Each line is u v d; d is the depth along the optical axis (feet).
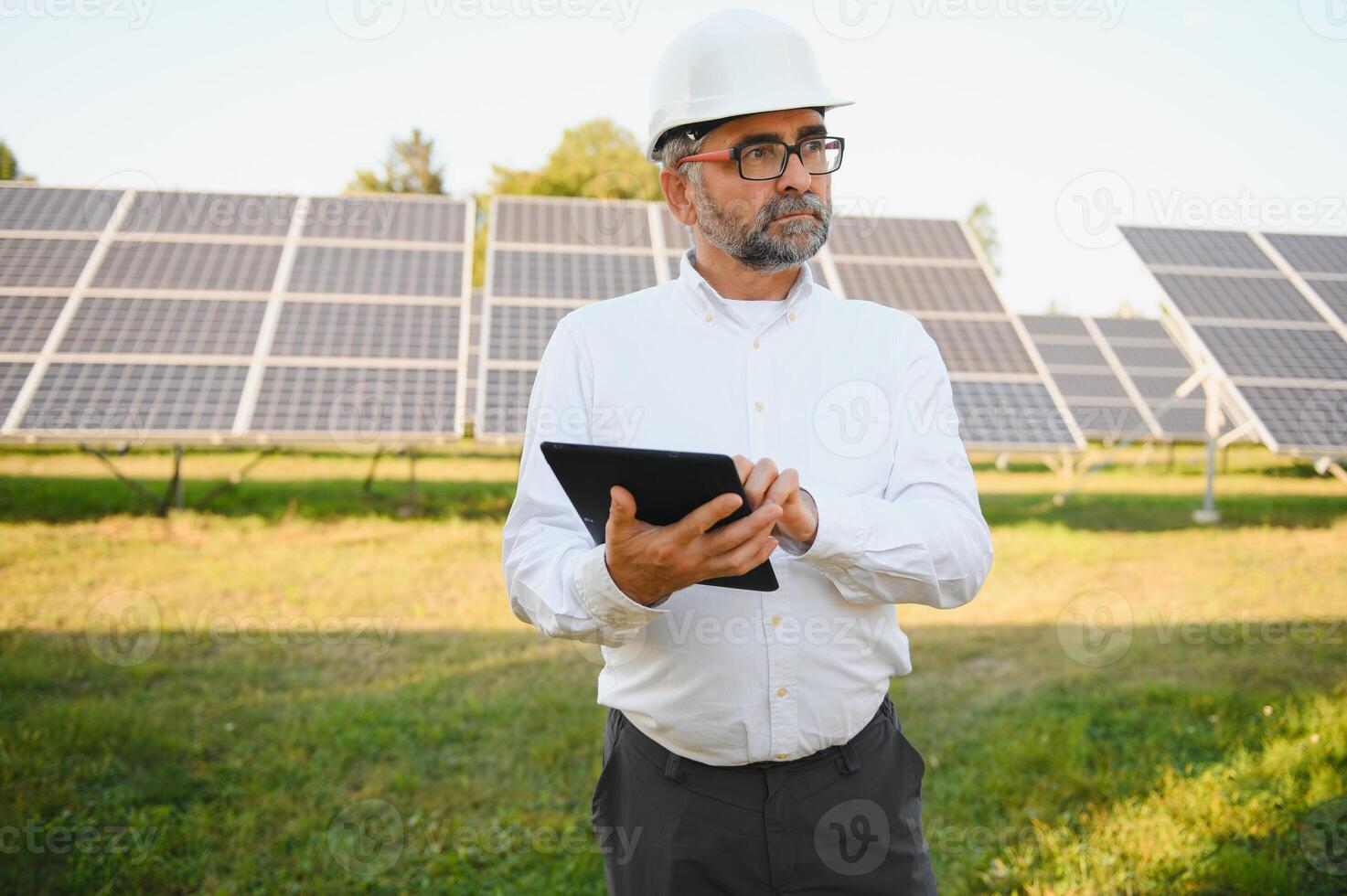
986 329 25.53
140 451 33.71
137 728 13.34
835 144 4.99
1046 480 34.99
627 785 5.24
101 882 9.93
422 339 23.39
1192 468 38.04
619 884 5.28
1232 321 25.63
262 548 22.06
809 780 4.98
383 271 25.46
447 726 13.82
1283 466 37.96
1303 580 21.01
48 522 23.48
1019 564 22.26
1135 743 13.23
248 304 23.90
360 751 13.03
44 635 16.93
